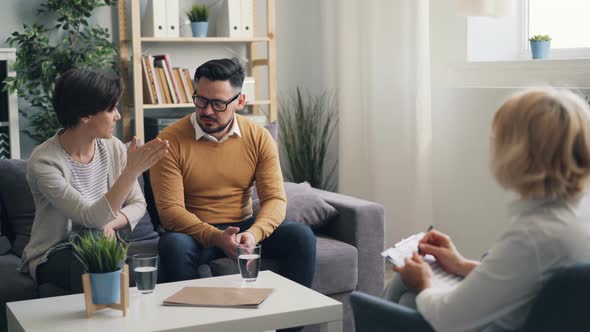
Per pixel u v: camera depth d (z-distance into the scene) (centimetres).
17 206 287
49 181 244
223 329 189
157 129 409
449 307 144
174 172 281
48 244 251
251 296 206
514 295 138
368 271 307
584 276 127
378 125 421
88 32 394
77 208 240
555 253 136
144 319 189
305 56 471
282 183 294
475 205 391
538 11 392
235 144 289
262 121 435
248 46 456
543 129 137
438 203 417
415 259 169
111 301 193
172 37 409
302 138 455
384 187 422
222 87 279
